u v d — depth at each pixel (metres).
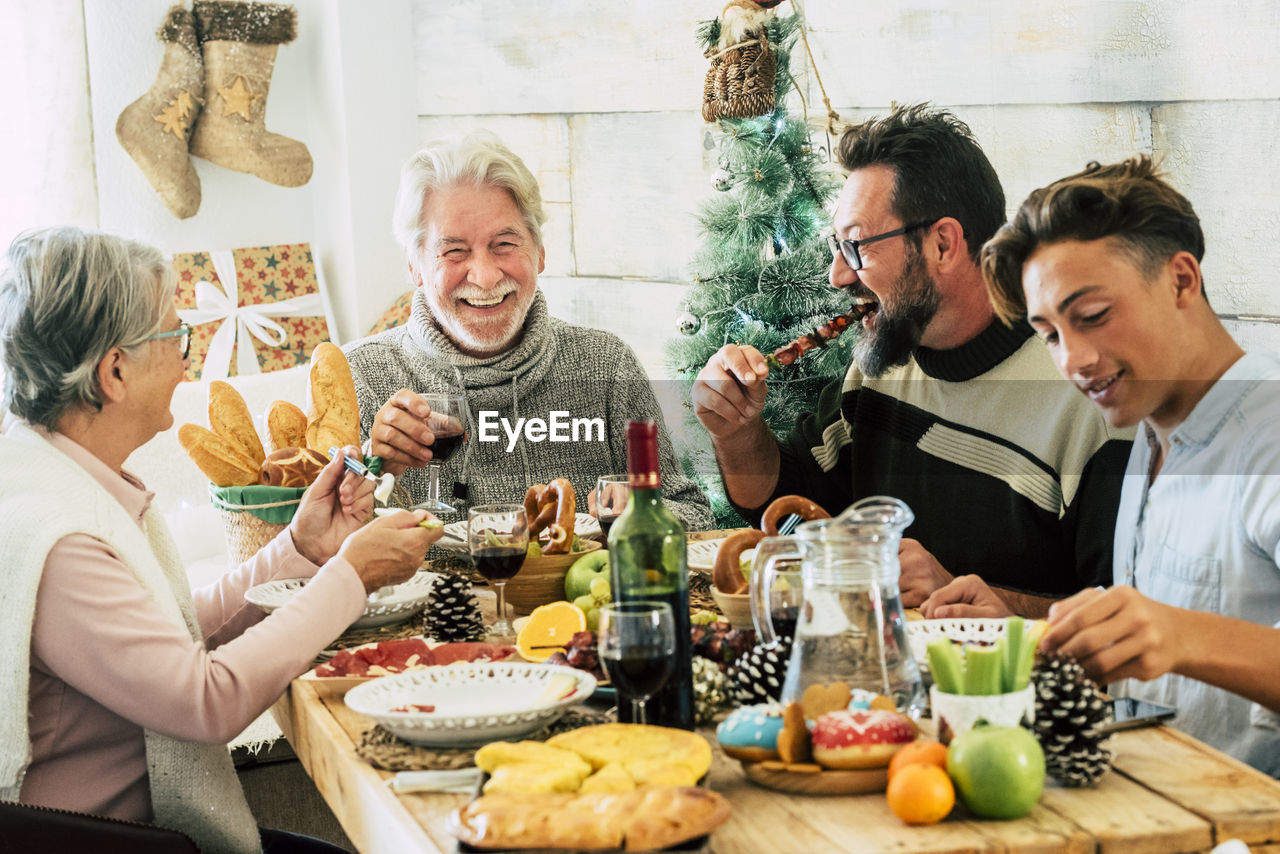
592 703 1.18
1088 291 1.47
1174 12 2.21
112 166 3.87
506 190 2.25
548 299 4.18
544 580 1.58
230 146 3.89
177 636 1.26
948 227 1.99
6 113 3.73
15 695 1.21
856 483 2.18
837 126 3.00
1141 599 1.02
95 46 3.81
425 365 2.36
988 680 0.90
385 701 1.13
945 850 0.81
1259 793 0.90
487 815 0.81
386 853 0.95
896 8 2.90
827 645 0.98
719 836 0.85
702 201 3.03
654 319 3.91
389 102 4.26
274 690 1.29
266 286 4.07
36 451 1.33
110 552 1.28
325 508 1.66
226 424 1.87
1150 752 1.00
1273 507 1.29
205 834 1.38
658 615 0.95
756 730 0.94
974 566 1.99
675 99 3.74
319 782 1.17
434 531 1.45
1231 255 2.13
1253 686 1.02
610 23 3.87
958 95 2.75
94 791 1.34
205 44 3.88
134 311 1.35
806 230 2.83
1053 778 0.95
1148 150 2.29
